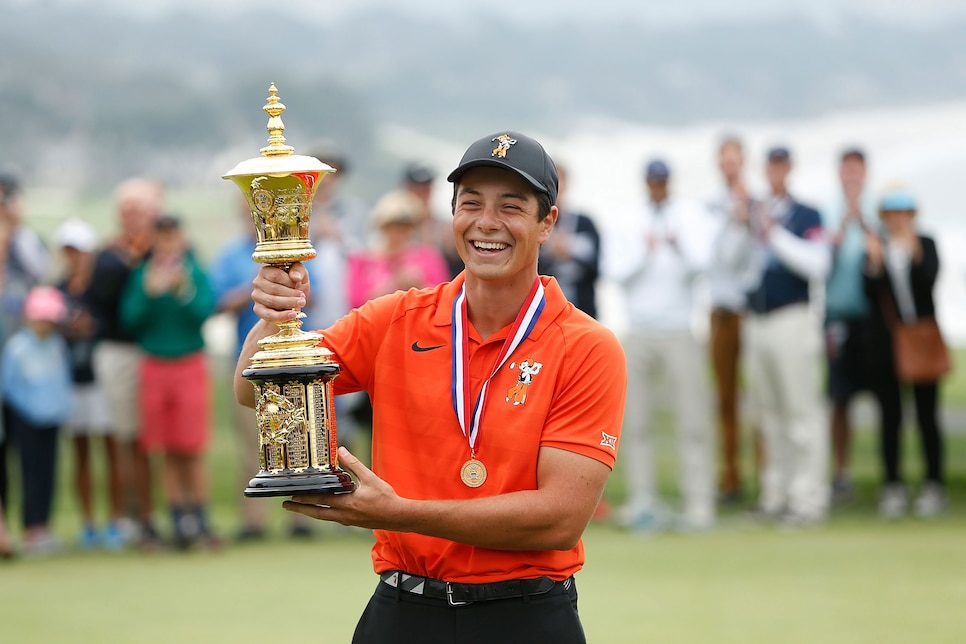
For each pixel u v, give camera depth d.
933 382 33.50
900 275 32.84
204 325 30.72
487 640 12.20
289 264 12.14
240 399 12.74
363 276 31.64
